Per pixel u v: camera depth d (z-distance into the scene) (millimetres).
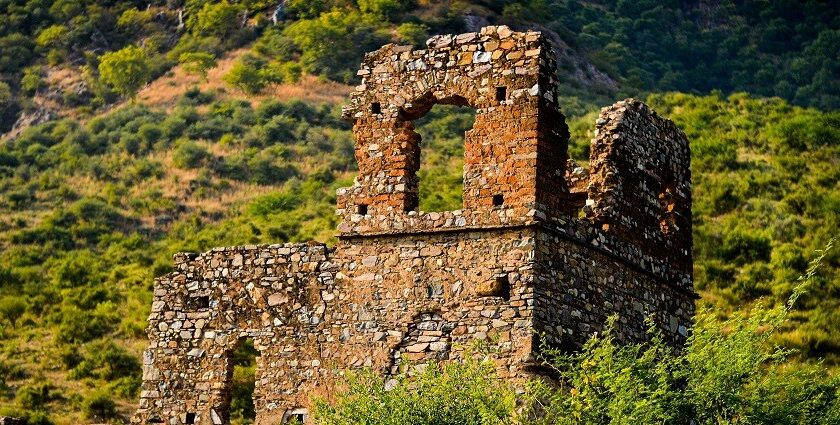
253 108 197875
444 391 42875
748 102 145250
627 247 50375
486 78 47969
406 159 48781
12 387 84625
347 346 47969
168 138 184375
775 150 128750
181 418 50281
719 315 92312
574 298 47031
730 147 128000
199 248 121188
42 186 164500
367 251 48406
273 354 49219
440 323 46594
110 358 88188
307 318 48969
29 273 119938
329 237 114625
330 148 174000
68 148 183500
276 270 50000
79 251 132875
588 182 52344
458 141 157750
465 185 47375
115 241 137625
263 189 158500
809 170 122688
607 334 45094
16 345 93562
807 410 43812
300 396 48375
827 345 84688
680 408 42688
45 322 100938
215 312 50656
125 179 165625
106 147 185375
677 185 54625
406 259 47656
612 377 42188
